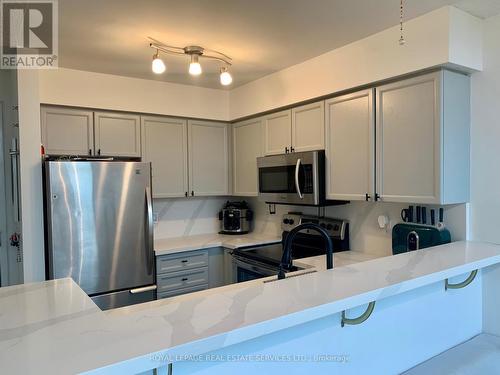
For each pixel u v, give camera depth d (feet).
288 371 4.40
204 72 10.39
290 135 10.29
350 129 8.54
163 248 10.63
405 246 7.95
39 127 8.27
